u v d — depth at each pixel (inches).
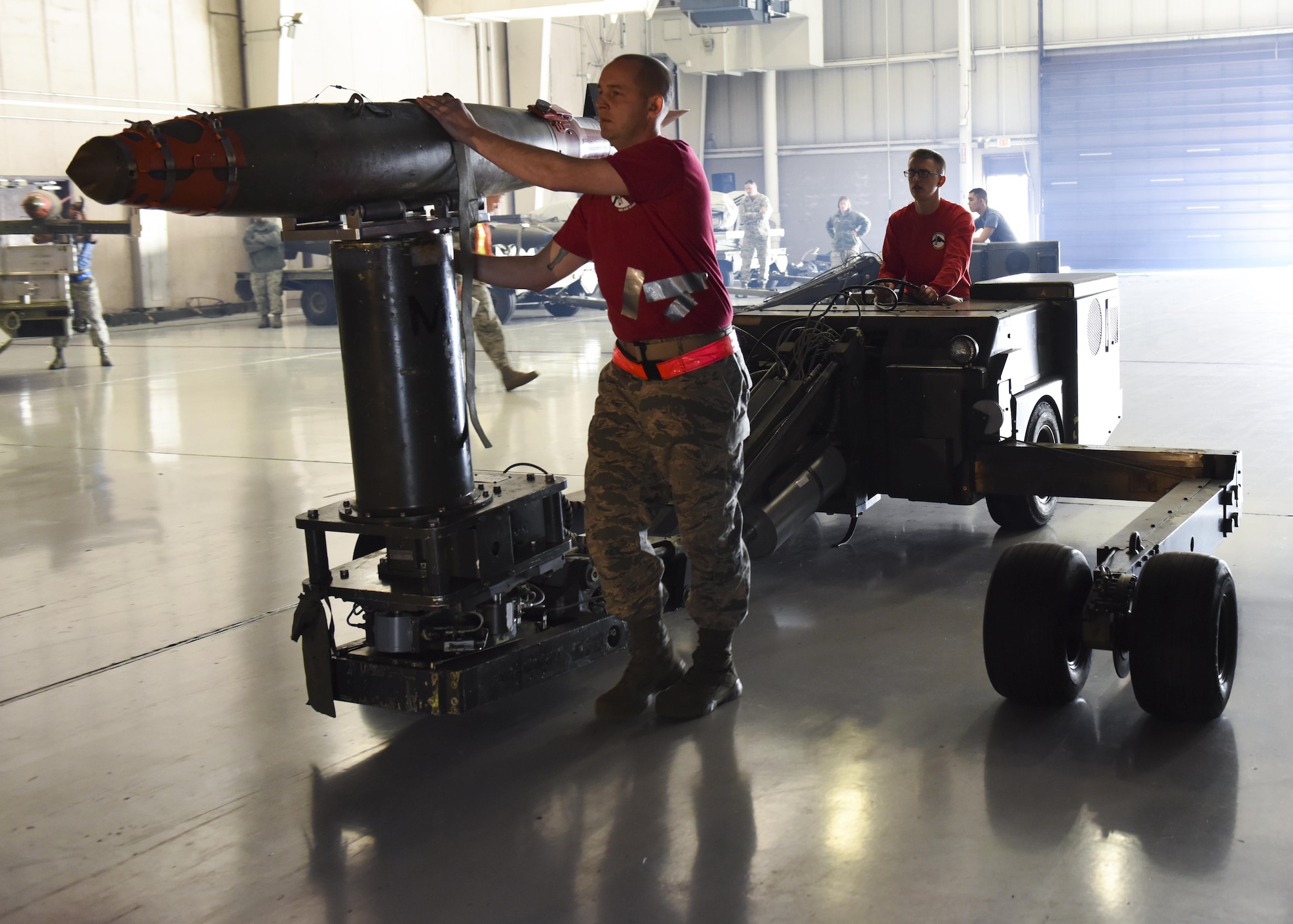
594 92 130.2
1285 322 477.7
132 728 118.5
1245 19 916.6
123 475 244.4
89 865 92.0
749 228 792.3
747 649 133.9
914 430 163.8
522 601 123.3
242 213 94.7
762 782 100.6
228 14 679.7
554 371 395.9
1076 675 113.7
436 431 108.3
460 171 106.1
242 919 83.4
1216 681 104.5
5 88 578.9
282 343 525.7
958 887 82.7
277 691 127.3
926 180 188.1
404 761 108.6
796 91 1046.4
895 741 107.5
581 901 83.5
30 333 424.5
